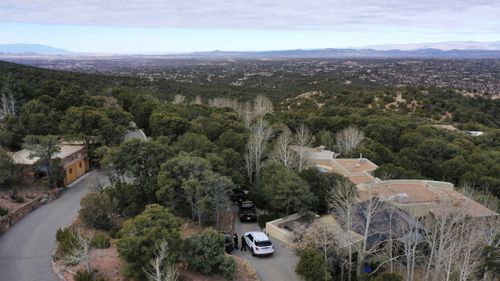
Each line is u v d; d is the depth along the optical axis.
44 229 25.27
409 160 49.34
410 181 34.81
